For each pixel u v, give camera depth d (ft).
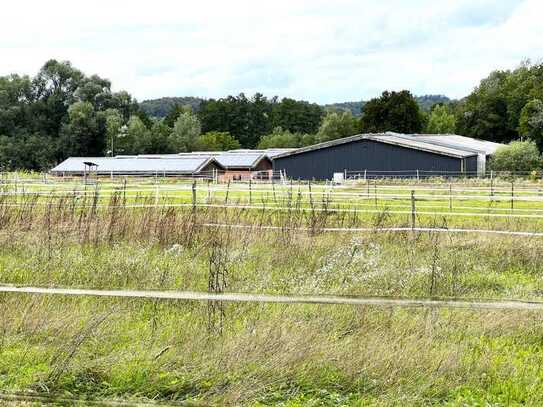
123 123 334.65
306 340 20.67
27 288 24.13
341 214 58.44
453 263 35.47
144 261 33.73
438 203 84.74
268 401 18.13
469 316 24.64
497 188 112.27
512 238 44.39
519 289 30.81
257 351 19.88
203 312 24.89
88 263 33.40
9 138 308.19
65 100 331.36
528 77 361.10
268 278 31.42
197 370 19.39
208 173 199.41
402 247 41.83
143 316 25.45
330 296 23.09
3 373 19.79
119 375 19.10
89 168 204.23
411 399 18.01
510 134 364.58
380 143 176.55
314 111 497.46
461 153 173.47
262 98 531.50
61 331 22.48
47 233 41.45
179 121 358.64
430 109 486.79
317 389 18.62
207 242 40.29
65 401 17.83
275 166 187.21
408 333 22.61
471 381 19.29
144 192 96.27
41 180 120.16
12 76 327.67
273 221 50.47
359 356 19.70
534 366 20.59
